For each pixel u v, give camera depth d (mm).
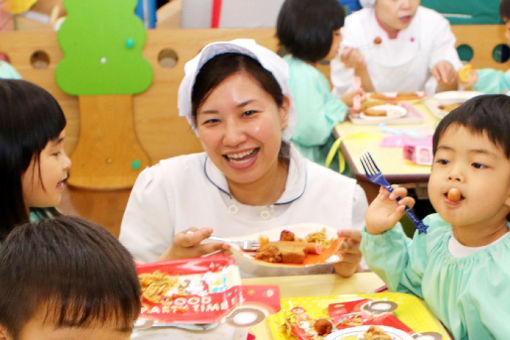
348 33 3145
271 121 1362
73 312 748
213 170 1515
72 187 3418
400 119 2498
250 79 1338
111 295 768
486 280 1026
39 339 761
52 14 3459
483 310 1005
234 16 3404
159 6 3812
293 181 1513
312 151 2643
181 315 1110
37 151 1202
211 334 1085
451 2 3500
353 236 1344
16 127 1173
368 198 2021
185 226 1516
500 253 1031
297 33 2561
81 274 758
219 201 1506
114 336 789
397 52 3152
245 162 1381
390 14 3033
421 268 1188
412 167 2027
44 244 778
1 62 2719
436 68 3023
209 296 1170
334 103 2607
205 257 1292
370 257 1231
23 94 1202
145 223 1548
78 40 3266
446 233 1148
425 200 2363
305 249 1369
